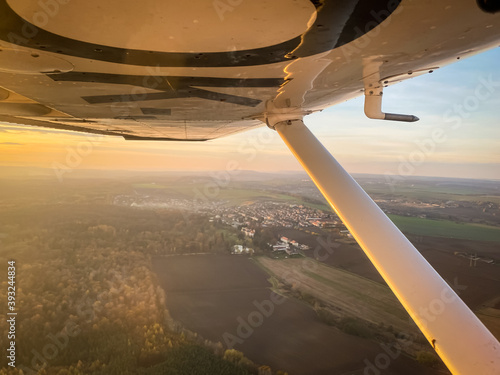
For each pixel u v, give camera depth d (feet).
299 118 17.22
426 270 10.49
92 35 7.98
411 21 7.72
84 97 15.39
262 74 11.38
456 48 10.41
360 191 13.02
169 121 25.44
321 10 6.81
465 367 8.72
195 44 8.52
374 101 14.99
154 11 6.75
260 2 6.42
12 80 12.34
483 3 6.99
